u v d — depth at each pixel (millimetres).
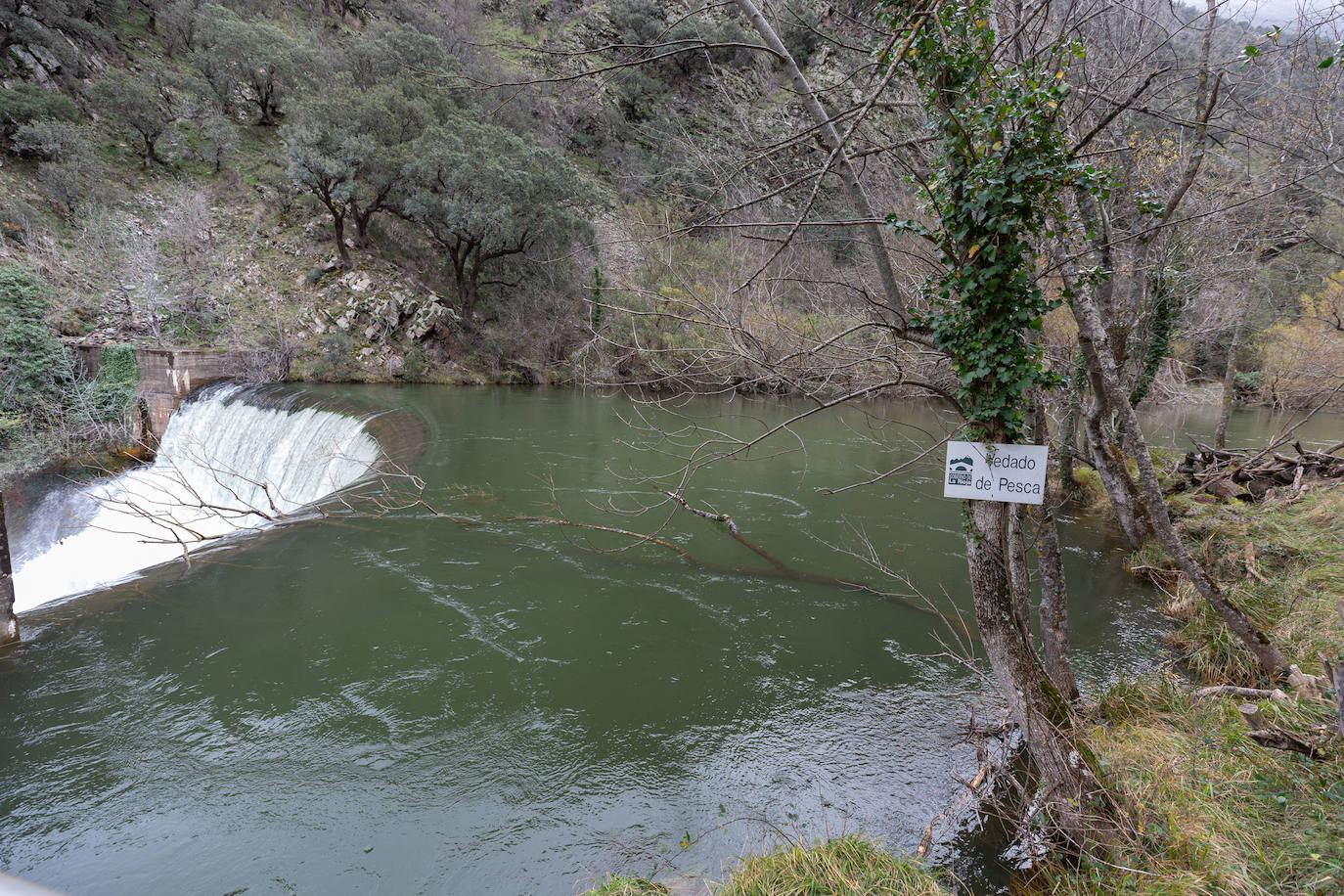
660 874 3939
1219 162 6520
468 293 28875
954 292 3510
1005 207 3135
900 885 3287
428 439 16500
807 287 5941
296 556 9461
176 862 4152
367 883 3979
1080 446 13586
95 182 24531
